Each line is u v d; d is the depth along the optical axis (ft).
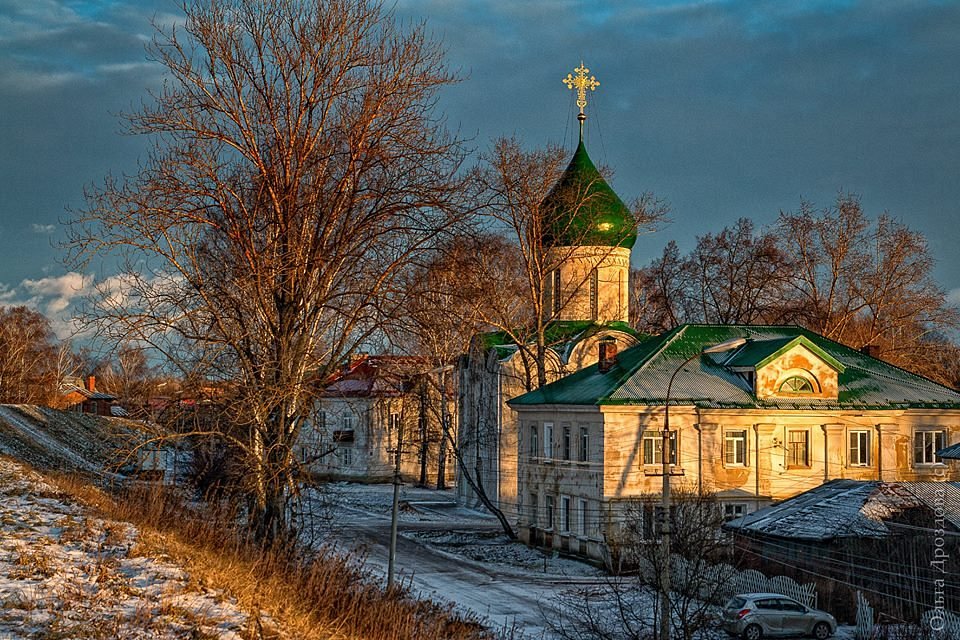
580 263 196.75
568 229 192.24
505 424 206.18
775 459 151.74
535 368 202.49
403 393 119.75
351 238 108.88
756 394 152.05
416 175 109.50
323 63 109.60
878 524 114.62
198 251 107.14
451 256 108.88
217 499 108.58
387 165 108.78
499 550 162.71
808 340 153.58
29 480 106.63
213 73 108.06
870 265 231.71
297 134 109.29
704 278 259.80
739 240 256.73
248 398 99.14
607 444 146.61
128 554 73.92
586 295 197.77
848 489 128.06
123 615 58.29
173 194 103.60
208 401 101.55
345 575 84.23
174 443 106.52
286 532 99.45
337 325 111.34
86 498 101.76
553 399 162.40
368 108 108.68
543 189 184.55
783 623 107.34
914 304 233.35
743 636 106.22
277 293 107.04
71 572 66.80
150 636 55.06
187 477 122.83
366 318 107.76
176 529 91.45
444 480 274.77
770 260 247.50
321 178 108.27
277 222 106.93
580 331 194.29
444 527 192.24
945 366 267.18
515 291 199.00
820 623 108.47
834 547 114.01
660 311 272.31
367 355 113.29
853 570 112.37
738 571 126.72
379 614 76.02
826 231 230.89
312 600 76.38
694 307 265.34
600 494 146.82
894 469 156.76
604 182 196.54
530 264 185.26
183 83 107.24
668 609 89.76
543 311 199.52
